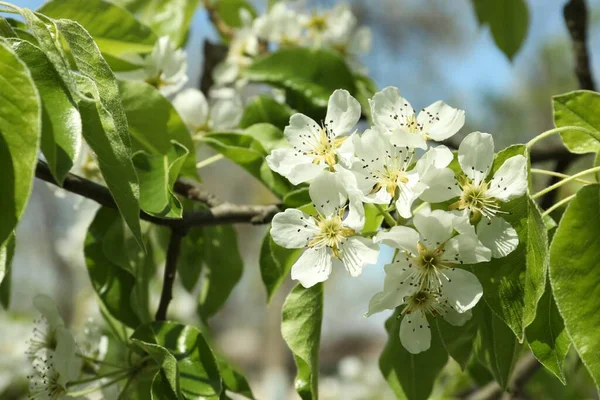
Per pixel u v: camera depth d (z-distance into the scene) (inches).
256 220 19.2
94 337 20.4
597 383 15.6
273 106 22.3
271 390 86.0
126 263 19.5
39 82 15.5
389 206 17.1
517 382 24.1
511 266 16.3
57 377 18.8
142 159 18.7
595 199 16.1
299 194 18.7
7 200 14.2
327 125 17.3
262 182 20.0
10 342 30.9
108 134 15.9
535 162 22.9
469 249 16.2
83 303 36.7
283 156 17.3
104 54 20.6
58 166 15.1
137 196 15.9
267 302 18.5
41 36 15.7
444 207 16.7
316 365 17.6
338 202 16.9
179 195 20.5
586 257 15.9
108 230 19.7
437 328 17.3
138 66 21.0
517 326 16.1
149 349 17.7
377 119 17.1
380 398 40.0
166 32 24.2
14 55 14.3
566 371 24.0
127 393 18.9
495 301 16.3
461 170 16.8
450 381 29.7
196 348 18.2
